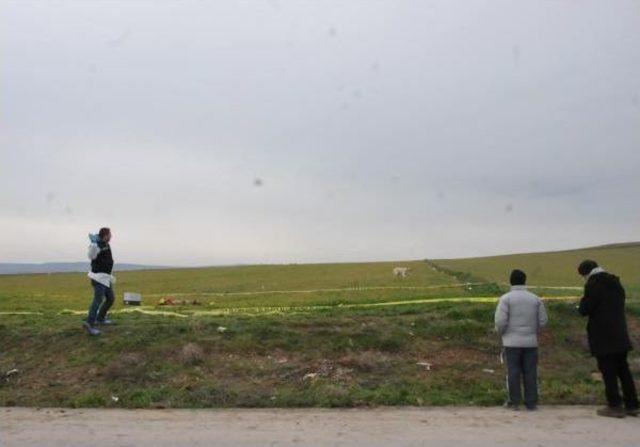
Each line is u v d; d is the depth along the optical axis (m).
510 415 9.07
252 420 8.84
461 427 8.37
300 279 36.47
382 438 7.85
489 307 14.84
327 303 19.59
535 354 9.62
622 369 9.12
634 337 13.62
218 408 9.70
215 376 11.28
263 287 31.75
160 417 9.09
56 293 30.30
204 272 49.06
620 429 8.24
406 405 9.80
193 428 8.41
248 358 11.99
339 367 11.59
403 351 12.53
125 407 9.88
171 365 11.65
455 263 49.12
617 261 49.16
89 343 12.50
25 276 53.16
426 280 31.86
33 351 12.41
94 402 10.09
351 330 13.15
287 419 8.88
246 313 16.20
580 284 28.75
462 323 13.69
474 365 12.11
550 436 7.90
